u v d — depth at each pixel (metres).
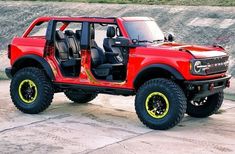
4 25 22.56
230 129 8.38
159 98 8.10
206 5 19.72
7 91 11.91
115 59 8.91
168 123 8.02
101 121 8.82
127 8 21.06
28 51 9.24
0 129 8.20
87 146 7.29
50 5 23.58
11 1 25.33
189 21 18.22
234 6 19.08
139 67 8.19
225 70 8.66
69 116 9.17
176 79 8.09
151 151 7.06
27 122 8.66
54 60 9.09
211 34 16.88
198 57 7.90
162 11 19.73
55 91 9.41
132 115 9.34
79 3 23.16
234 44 15.88
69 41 9.42
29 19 22.67
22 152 7.00
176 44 8.73
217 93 8.95
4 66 18.33
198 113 9.20
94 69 8.77
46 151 7.05
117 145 7.34
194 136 7.88
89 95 10.23
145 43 8.48
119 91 8.48
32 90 9.20
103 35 10.66
